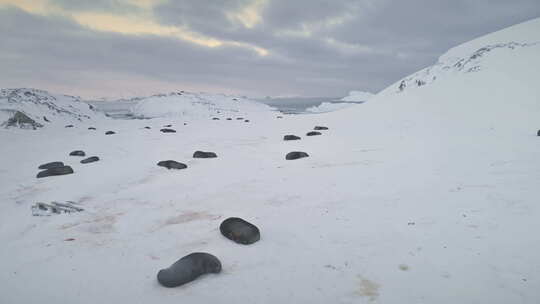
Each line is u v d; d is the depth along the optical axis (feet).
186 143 47.37
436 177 22.50
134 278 11.19
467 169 24.03
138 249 13.44
